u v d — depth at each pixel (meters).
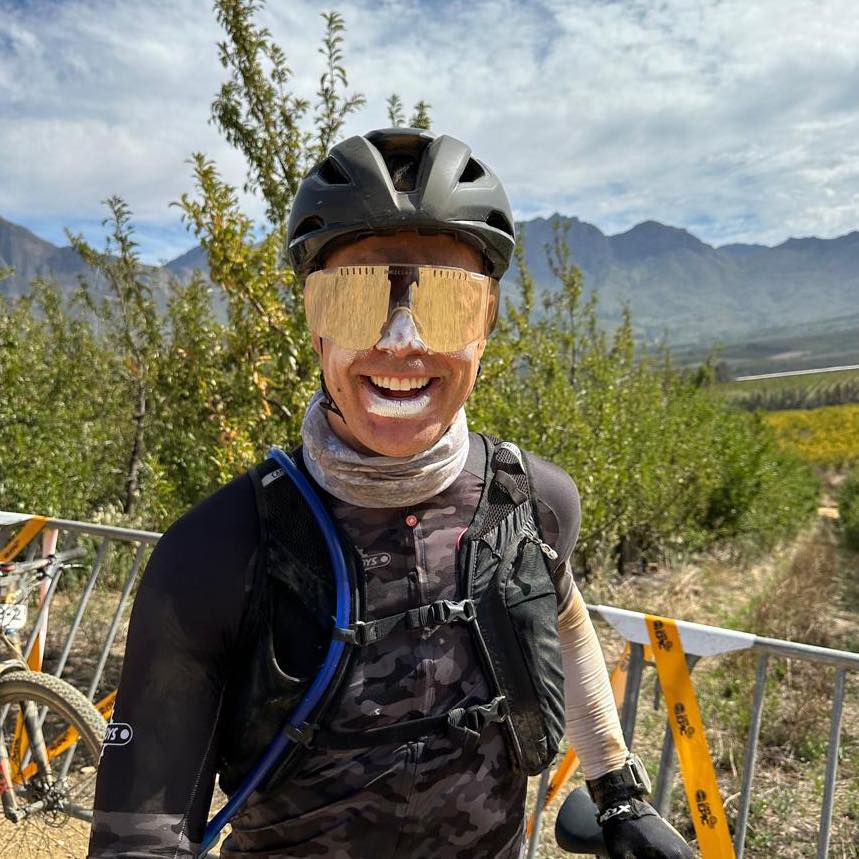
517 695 1.02
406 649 0.98
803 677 5.50
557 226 8.95
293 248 1.10
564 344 8.81
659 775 2.29
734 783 4.27
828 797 2.17
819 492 20.66
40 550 3.50
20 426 6.64
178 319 6.68
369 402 1.00
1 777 2.91
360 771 0.96
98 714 2.61
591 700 1.33
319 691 0.95
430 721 0.98
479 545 1.05
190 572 0.98
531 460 1.19
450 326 1.01
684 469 9.84
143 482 6.91
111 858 0.93
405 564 1.01
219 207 4.34
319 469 1.04
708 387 17.75
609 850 1.27
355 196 0.99
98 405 8.52
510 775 1.05
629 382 9.97
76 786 3.16
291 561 0.99
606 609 2.34
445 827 0.99
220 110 4.98
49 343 9.34
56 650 5.44
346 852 0.96
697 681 5.66
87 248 6.76
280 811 0.99
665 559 9.50
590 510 7.11
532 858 2.64
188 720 0.98
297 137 4.99
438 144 1.06
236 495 1.04
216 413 4.74
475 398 5.46
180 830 0.96
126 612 6.02
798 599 7.57
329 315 1.02
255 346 4.62
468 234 1.03
